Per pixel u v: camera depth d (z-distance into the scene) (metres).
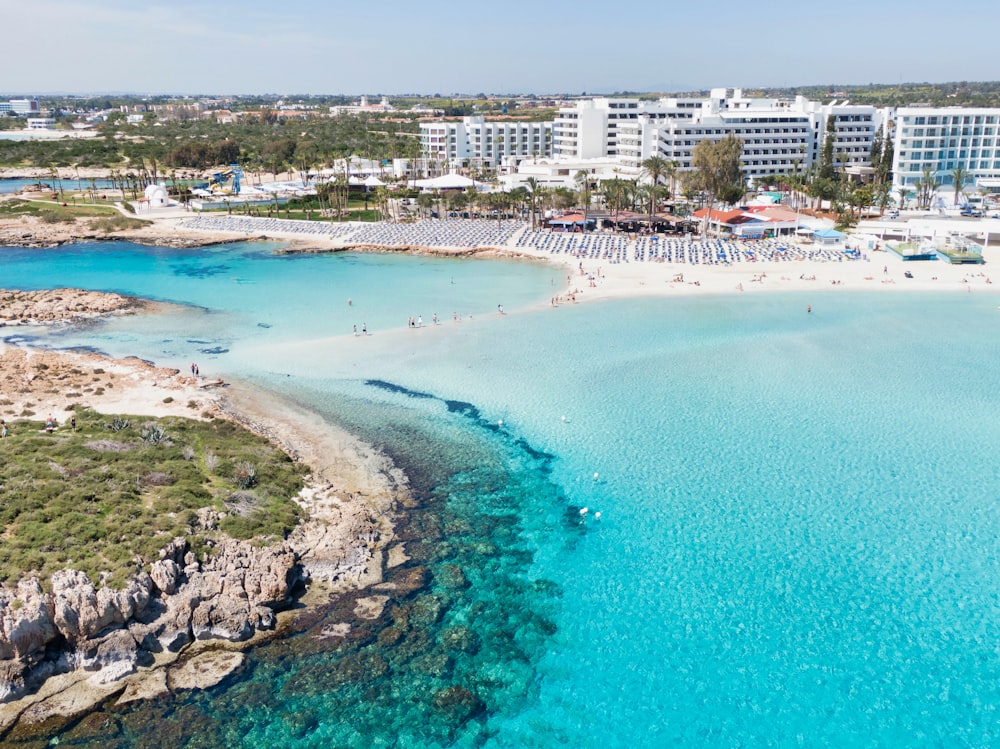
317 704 38.78
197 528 48.12
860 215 164.00
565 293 114.50
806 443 65.88
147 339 95.06
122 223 173.75
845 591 47.41
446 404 74.38
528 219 173.88
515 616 45.38
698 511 56.09
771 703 39.50
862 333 94.50
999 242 143.12
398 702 39.19
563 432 68.44
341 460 63.06
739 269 127.50
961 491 58.09
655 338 92.88
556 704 39.47
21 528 45.34
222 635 42.28
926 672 41.22
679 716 38.81
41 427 63.81
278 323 101.12
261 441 64.88
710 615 45.56
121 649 39.94
